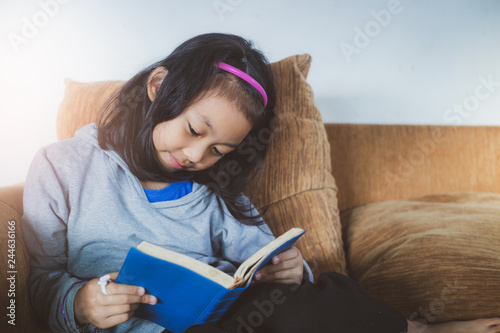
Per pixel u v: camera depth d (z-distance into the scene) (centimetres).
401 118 169
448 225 115
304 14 153
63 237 76
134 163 80
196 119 74
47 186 74
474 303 91
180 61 77
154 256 56
